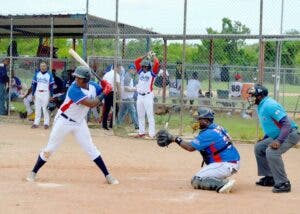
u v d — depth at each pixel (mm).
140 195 13984
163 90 31375
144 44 33000
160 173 17672
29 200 12953
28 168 17609
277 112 14906
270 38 25438
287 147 14953
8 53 38125
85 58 30453
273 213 12406
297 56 36406
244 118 31016
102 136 26875
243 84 31438
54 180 15773
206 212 12305
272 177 15844
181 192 14586
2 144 23094
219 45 35781
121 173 17391
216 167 15031
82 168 17984
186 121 31062
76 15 30422
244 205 13156
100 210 12195
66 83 32188
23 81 37219
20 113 33406
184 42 27000
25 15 31797
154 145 24344
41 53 36594
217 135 14992
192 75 33500
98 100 15062
